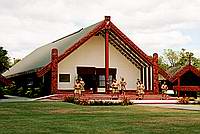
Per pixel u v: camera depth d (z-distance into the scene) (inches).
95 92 1491.1
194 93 1640.0
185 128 474.3
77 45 1453.0
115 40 1595.7
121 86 1497.3
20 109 812.0
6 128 462.0
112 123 529.3
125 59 1667.1
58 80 1546.5
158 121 562.6
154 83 1542.8
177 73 1582.2
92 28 1578.5
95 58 1611.7
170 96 1595.7
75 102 1062.4
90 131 438.6
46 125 499.2
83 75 1595.7
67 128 466.6
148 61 1556.3
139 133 424.8
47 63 1444.4
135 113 724.7
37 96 1498.5
